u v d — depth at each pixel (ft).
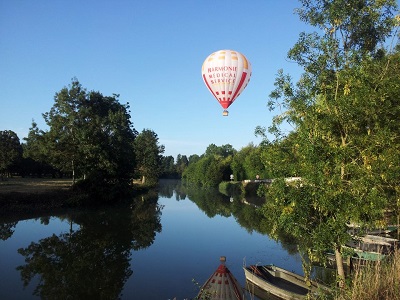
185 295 48.75
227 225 106.63
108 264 64.13
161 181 462.60
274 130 32.42
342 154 26.02
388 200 28.48
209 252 72.49
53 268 61.72
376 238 57.36
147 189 256.32
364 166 25.62
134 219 116.26
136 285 52.90
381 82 26.81
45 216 115.14
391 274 25.35
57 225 101.30
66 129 155.53
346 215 26.18
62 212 124.67
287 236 85.25
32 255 70.03
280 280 50.62
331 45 30.42
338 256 30.78
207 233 93.30
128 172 182.19
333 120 27.55
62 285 53.11
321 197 26.37
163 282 54.13
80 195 141.79
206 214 131.23
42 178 260.42
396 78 27.45
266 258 67.36
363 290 24.36
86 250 74.38
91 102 171.73
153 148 310.86
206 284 51.80
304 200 27.94
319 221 29.76
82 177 173.06
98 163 153.89
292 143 31.17
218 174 303.48
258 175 222.69
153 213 131.54
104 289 51.47
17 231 92.12
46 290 51.19
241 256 69.05
